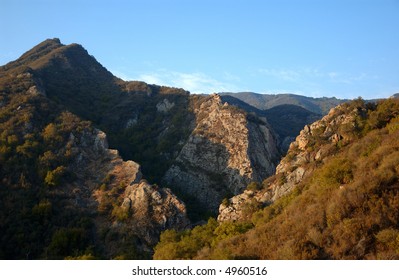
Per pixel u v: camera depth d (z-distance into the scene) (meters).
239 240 37.69
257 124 106.06
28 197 67.12
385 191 32.66
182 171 96.50
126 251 58.56
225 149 97.25
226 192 89.81
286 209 41.59
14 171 71.25
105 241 62.22
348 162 40.59
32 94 97.06
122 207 68.25
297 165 56.56
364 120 55.41
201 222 75.19
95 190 74.81
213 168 95.69
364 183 33.84
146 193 70.12
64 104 108.62
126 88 140.25
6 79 104.19
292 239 31.73
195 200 89.75
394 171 34.34
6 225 59.97
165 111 127.50
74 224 64.50
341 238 29.48
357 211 31.81
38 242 59.50
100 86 141.88
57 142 82.69
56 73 133.12
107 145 87.69
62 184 73.12
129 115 121.50
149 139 114.31
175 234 54.09
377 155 39.06
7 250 56.38
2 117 84.19
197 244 45.28
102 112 120.62
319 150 55.94
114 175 78.69
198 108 119.38
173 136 112.06
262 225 40.53
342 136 55.53
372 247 28.28
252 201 55.03
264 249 33.12
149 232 63.84
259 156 96.38
